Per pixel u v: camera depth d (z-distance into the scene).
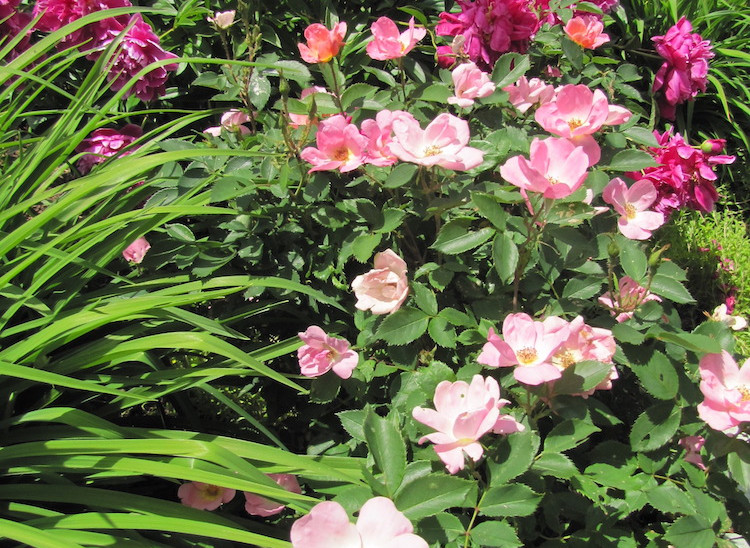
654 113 2.78
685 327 2.79
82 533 1.18
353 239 1.78
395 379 1.64
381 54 1.90
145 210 1.58
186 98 2.75
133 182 1.82
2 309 1.56
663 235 3.02
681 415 1.48
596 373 1.41
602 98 1.58
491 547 1.32
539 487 1.41
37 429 1.44
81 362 1.48
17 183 1.77
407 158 1.49
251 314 1.82
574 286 1.65
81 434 1.42
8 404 1.47
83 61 2.73
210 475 1.24
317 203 1.89
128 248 1.92
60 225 1.75
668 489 1.41
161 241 1.90
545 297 1.73
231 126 2.03
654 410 1.47
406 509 1.26
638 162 1.85
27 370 1.25
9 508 1.28
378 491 1.29
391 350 1.66
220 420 2.12
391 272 1.59
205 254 1.85
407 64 2.11
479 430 1.23
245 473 1.27
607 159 1.97
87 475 1.34
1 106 2.45
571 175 1.48
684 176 2.17
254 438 1.95
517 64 2.06
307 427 1.95
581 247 1.64
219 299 1.92
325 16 2.53
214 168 1.95
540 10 2.54
